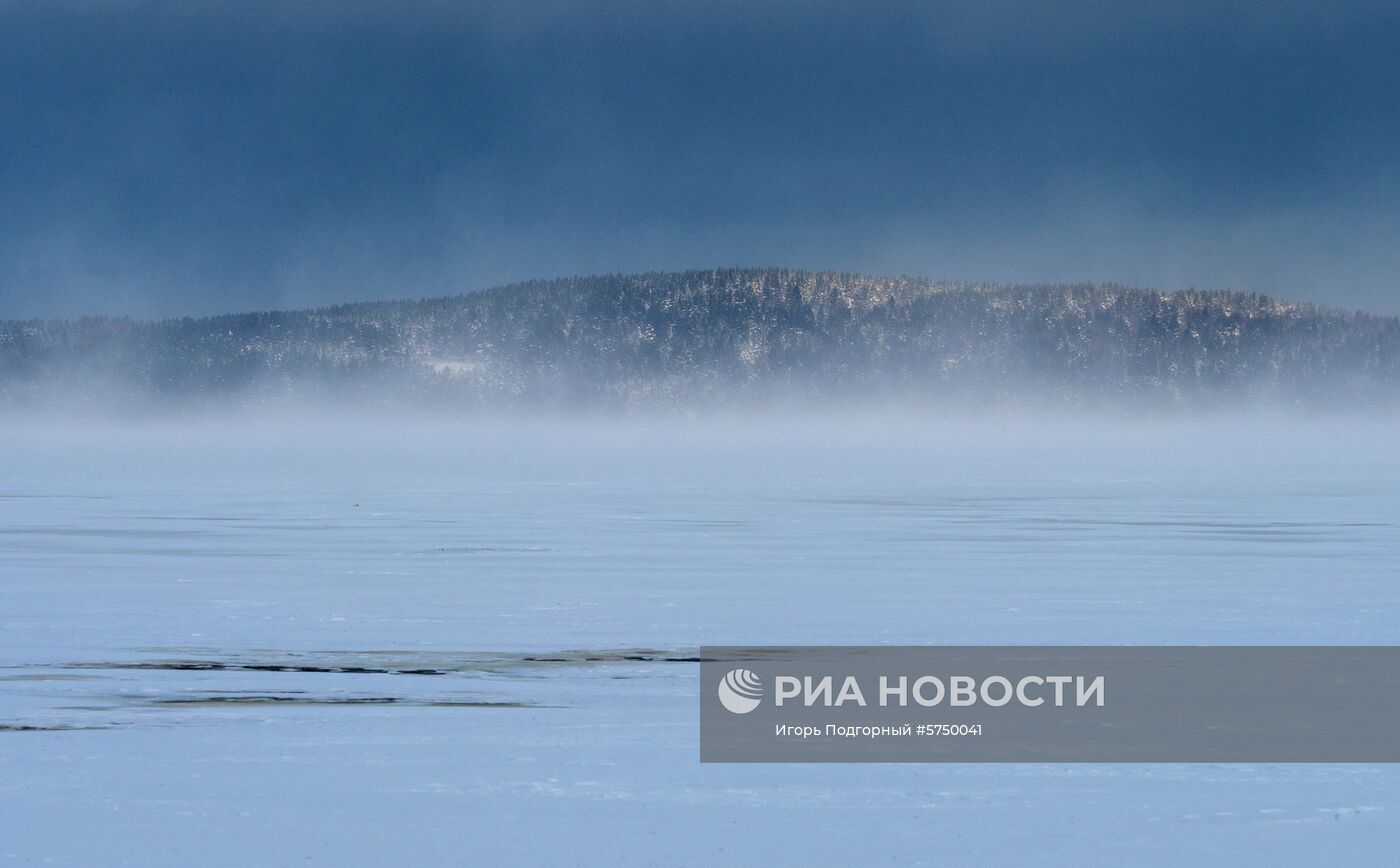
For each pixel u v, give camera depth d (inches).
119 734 1781.5
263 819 1411.2
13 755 1669.5
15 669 2263.8
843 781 1557.6
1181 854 1310.3
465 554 4298.7
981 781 1558.8
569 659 2380.7
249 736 1772.9
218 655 2418.8
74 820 1406.3
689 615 2942.9
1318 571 3816.4
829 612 2992.1
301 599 3196.4
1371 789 1526.8
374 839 1349.7
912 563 4040.4
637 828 1387.8
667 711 1935.3
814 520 5856.3
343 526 5467.5
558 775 1579.7
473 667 2300.7
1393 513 6269.7
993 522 5733.3
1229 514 6225.4
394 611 2997.0
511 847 1330.0
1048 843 1342.3
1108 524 5610.2
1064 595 3289.9
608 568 3887.8
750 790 1519.4
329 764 1626.5
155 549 4458.7
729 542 4751.5
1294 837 1358.3
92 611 2984.7
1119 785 1544.0
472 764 1626.5
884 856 1305.4
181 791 1510.8
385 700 2010.3
